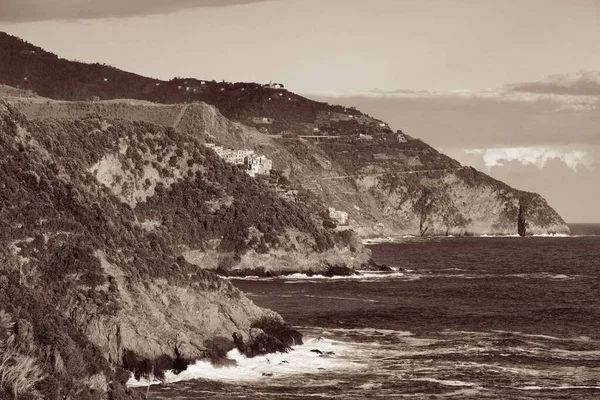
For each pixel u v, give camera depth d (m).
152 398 177.62
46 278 193.75
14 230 198.00
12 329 156.62
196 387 186.88
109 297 195.25
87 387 154.75
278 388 189.62
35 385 147.00
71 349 158.50
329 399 182.50
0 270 178.38
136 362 189.25
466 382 198.88
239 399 180.12
